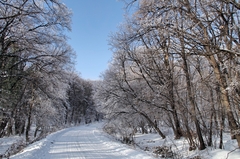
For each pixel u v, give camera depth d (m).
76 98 59.59
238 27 5.86
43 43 15.89
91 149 12.11
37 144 13.20
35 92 20.06
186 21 6.21
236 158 7.93
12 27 14.39
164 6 6.59
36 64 15.68
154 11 6.85
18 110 21.97
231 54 5.86
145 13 7.31
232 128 7.97
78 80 58.53
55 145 14.12
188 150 11.88
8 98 17.62
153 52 8.41
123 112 19.45
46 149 11.83
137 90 19.59
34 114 24.11
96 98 22.94
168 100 13.82
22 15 12.73
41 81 16.58
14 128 28.50
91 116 73.69
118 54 19.59
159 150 11.62
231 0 5.41
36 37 15.34
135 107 18.88
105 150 11.70
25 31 14.59
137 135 25.84
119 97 19.59
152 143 17.56
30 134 28.86
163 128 26.45
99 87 21.69
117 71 20.88
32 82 16.14
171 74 11.95
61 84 19.41
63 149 12.16
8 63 17.00
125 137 18.38
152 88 16.52
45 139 16.61
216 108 10.68
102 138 18.95
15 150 13.45
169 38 6.49
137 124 21.91
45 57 16.30
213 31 6.58
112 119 20.48
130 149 11.02
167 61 11.70
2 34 14.12
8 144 18.53
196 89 9.60
